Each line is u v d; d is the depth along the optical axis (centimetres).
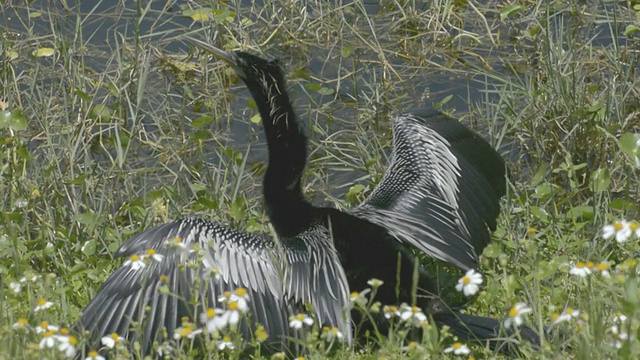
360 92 1434
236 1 1548
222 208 1177
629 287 691
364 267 901
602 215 1075
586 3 1537
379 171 1243
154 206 1141
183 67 1454
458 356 836
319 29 1530
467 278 747
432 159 1005
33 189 1142
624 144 1016
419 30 1529
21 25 1549
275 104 991
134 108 1384
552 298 857
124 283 840
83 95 1261
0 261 1006
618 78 1330
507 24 1522
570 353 801
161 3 1596
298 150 986
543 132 1281
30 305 884
